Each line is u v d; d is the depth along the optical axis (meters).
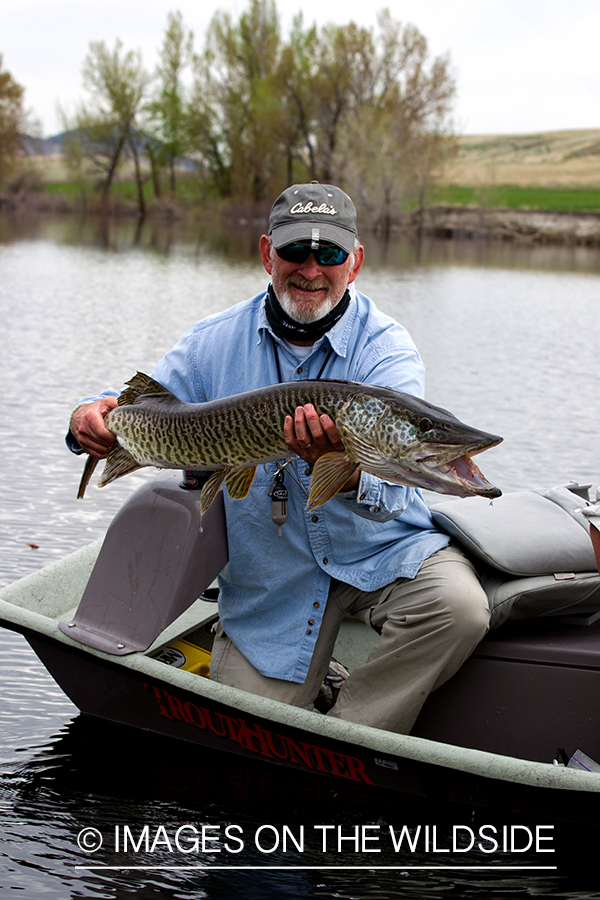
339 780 3.38
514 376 11.50
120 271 23.84
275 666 3.53
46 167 77.12
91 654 3.52
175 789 3.35
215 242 39.44
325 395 2.95
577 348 13.99
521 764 2.97
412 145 51.94
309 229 3.30
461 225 52.84
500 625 3.39
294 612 3.56
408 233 53.25
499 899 2.83
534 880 2.93
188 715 3.53
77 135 65.56
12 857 2.95
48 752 3.54
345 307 3.52
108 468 3.57
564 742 3.24
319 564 3.52
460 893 2.88
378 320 3.64
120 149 66.00
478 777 3.03
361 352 3.57
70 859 2.96
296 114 53.69
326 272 3.37
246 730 3.41
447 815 3.24
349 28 51.50
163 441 3.30
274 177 57.44
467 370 11.82
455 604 3.21
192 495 3.57
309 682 3.56
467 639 3.22
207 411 3.17
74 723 3.77
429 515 3.71
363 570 3.51
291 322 3.45
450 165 54.31
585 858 3.05
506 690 3.31
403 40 51.38
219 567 3.62
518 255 39.69
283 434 3.03
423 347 13.59
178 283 21.27
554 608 3.37
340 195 3.41
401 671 3.34
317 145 54.47
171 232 47.53
